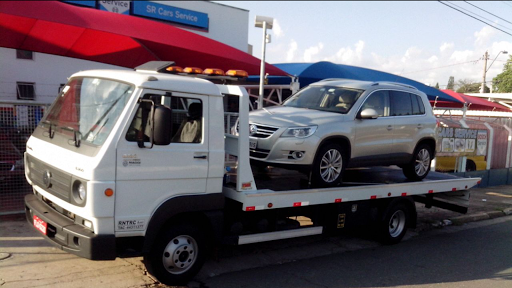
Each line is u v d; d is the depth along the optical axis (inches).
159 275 198.4
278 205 229.5
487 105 896.9
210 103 202.1
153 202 186.7
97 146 174.9
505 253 304.2
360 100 284.5
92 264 225.8
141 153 180.4
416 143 315.9
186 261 206.2
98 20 376.2
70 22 343.0
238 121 232.2
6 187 290.0
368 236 314.5
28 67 786.8
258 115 269.3
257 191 221.9
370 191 279.9
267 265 252.1
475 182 358.9
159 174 186.4
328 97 296.4
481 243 331.3
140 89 181.2
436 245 319.3
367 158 284.0
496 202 501.7
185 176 195.0
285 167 248.1
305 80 669.9
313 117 264.5
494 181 636.7
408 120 309.6
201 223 212.5
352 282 231.5
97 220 171.9
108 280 207.3
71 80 216.1
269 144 249.4
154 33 415.2
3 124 287.4
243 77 241.3
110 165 172.2
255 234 231.6
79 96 200.7
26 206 208.8
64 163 181.3
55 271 212.8
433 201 364.2
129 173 177.5
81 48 450.0
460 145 589.6
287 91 752.3
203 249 210.5
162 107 176.1
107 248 173.6
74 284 199.9
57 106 213.3
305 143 247.3
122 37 412.2
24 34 400.8
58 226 179.5
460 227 389.7
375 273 247.8
